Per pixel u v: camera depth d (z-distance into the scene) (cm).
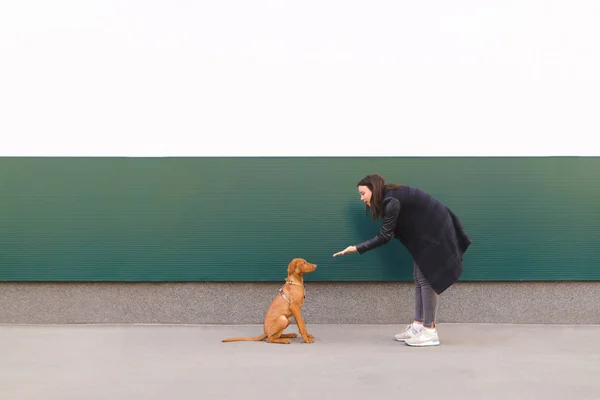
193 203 490
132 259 488
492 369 341
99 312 490
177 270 488
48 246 487
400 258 485
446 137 498
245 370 339
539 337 436
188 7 500
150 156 493
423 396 288
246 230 489
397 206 415
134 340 428
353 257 487
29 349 397
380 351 391
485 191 488
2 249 485
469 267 486
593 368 344
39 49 498
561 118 496
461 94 498
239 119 499
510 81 498
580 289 489
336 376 326
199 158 490
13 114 495
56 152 496
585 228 486
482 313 490
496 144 496
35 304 489
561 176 488
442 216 419
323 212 489
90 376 326
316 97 499
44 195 488
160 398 284
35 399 282
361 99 498
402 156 493
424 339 405
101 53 498
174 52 500
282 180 490
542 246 487
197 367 346
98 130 497
